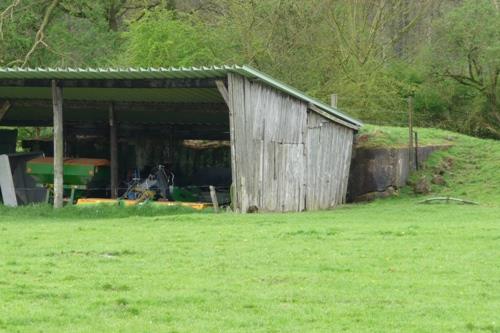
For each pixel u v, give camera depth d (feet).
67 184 109.70
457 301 43.21
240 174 89.04
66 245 61.98
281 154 95.81
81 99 111.65
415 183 112.88
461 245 61.52
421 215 86.89
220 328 37.47
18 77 92.27
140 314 39.99
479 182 111.96
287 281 48.06
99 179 112.16
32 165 109.19
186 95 102.99
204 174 126.41
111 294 44.11
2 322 38.04
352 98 146.82
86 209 91.45
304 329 37.37
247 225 75.20
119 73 87.66
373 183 111.86
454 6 176.96
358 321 38.99
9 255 57.36
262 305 41.93
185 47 148.25
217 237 66.13
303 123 99.86
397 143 117.39
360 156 113.50
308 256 56.54
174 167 127.54
